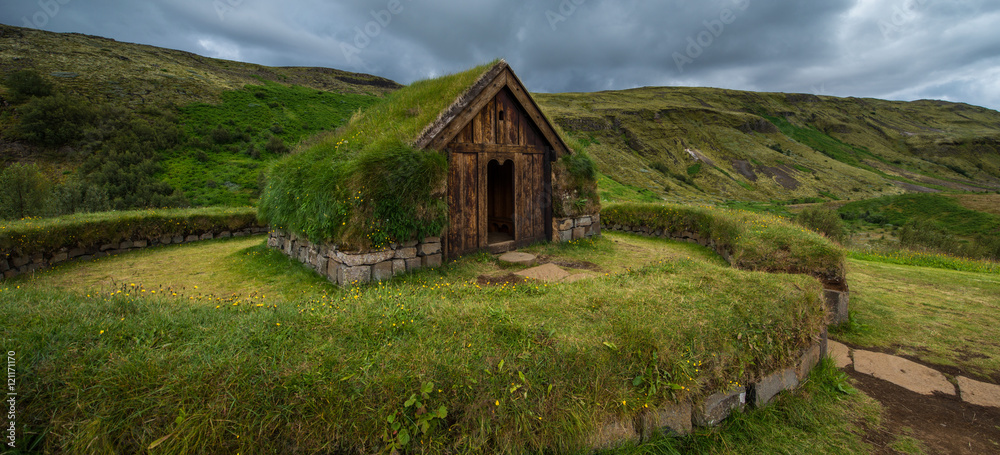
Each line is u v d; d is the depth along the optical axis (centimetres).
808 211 3406
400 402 249
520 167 945
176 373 247
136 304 373
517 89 901
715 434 318
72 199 2678
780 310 396
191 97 7175
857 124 19212
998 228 5666
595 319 352
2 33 7519
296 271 764
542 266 787
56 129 5244
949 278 884
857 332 575
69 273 778
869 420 364
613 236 1216
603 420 281
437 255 768
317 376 253
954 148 16700
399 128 760
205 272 785
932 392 417
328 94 9394
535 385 272
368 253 661
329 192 668
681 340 328
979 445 331
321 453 238
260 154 5850
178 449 224
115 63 7569
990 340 547
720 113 14712
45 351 262
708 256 941
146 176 4653
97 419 229
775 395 373
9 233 751
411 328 321
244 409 235
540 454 262
